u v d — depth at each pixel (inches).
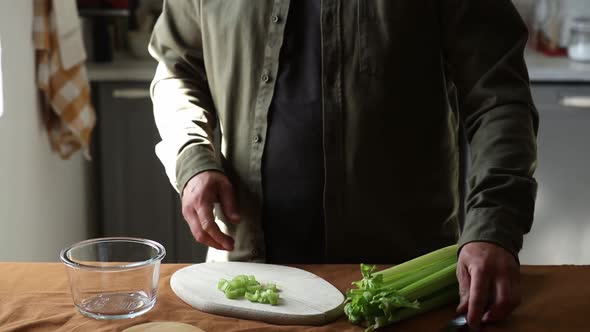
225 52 62.3
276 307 48.0
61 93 100.7
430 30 59.2
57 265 56.2
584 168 121.2
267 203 61.6
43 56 98.5
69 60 100.0
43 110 101.8
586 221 123.1
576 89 118.5
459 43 58.4
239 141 62.5
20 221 95.0
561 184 122.0
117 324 46.6
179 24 66.1
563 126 119.7
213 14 62.6
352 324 47.4
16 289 51.9
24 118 95.6
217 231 55.2
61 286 52.5
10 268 55.5
